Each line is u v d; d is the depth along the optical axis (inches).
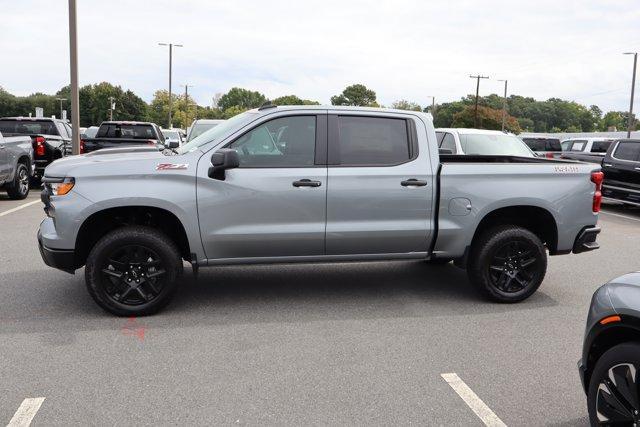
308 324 201.0
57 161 213.9
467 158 275.7
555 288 254.8
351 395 147.4
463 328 199.5
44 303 219.8
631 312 112.2
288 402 143.1
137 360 167.6
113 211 206.2
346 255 218.8
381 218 216.4
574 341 188.7
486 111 3371.1
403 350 178.2
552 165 227.0
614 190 532.4
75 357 169.3
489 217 235.6
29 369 160.6
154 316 207.2
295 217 210.2
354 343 183.6
